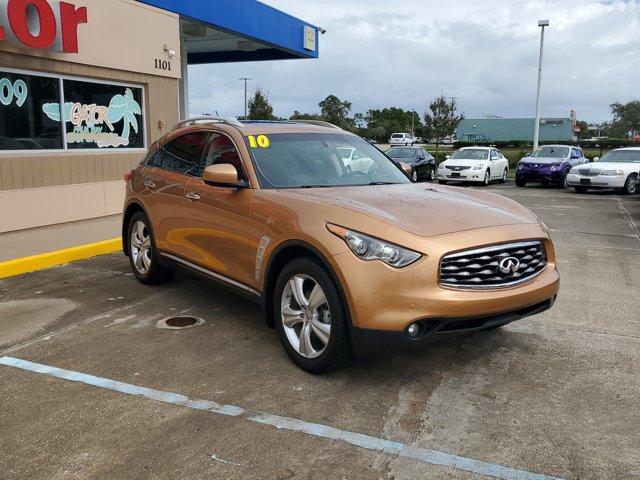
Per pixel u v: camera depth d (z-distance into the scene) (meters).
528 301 3.93
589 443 3.25
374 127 90.25
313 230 3.90
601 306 5.86
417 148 23.66
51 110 9.82
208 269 5.11
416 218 3.87
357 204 4.04
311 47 19.14
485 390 3.90
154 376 4.08
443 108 51.31
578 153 23.48
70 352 4.50
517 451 3.16
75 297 5.98
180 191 5.42
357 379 4.04
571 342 4.80
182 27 15.50
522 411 3.61
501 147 60.84
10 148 9.17
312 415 3.54
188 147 5.66
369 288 3.61
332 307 3.80
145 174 6.17
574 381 4.05
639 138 71.19
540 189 21.23
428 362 4.34
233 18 14.72
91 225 9.95
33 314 5.43
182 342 4.71
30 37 8.62
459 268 3.68
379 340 3.62
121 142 11.36
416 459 3.08
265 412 3.57
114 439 3.26
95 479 2.90
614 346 4.72
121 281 6.61
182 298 5.91
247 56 20.09
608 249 9.00
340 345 3.83
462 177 22.25
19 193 9.27
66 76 9.97
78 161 10.32
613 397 3.81
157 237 5.87
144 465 3.02
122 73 11.05
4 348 4.59
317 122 6.02
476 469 2.99
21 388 3.89
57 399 3.73
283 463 3.04
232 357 4.41
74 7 9.27
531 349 4.63
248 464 3.03
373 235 3.68
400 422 3.47
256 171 4.69
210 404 3.67
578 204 15.69
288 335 4.21
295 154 5.03
